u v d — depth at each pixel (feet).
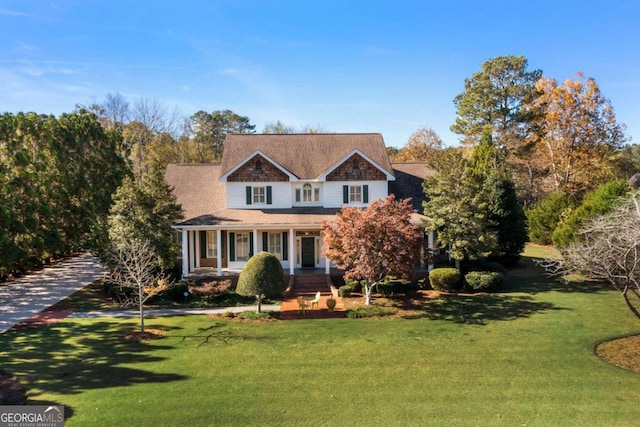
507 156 169.27
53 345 58.13
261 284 73.26
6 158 97.71
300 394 43.70
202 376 48.16
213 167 119.96
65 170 112.06
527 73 161.07
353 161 102.53
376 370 49.62
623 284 54.95
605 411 39.91
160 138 212.02
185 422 38.34
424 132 220.64
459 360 52.34
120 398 42.83
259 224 92.84
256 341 59.93
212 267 101.81
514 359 52.44
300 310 75.10
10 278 99.96
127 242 79.71
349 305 78.54
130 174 139.44
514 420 38.47
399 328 65.31
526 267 107.76
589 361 51.62
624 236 50.75
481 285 84.33
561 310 72.33
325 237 80.59
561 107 168.86
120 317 71.97
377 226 75.51
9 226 91.04
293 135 115.44
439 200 88.99
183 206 104.42
